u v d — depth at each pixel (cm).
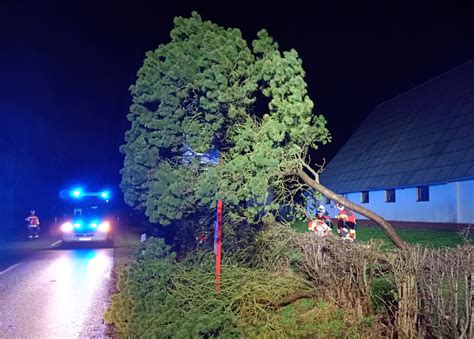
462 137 2253
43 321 910
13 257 1914
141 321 726
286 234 866
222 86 790
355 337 624
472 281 505
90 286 1260
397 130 2916
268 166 770
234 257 909
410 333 564
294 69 800
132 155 866
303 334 670
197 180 803
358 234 1936
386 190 2630
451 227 2114
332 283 729
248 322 708
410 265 577
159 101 841
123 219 3644
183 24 868
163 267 811
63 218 2384
